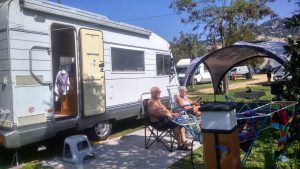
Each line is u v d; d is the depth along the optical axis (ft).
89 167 19.22
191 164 18.88
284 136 15.98
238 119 15.71
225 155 12.98
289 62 13.28
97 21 25.05
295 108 16.17
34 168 19.57
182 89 25.18
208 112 13.23
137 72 30.17
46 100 21.03
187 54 107.04
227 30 54.29
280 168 16.25
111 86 26.66
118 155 21.42
